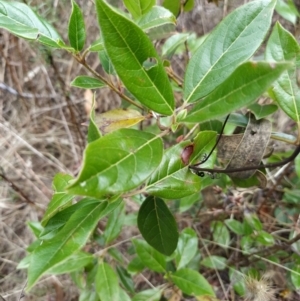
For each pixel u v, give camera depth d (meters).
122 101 0.54
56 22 0.89
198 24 0.80
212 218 0.61
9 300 0.77
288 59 0.31
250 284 0.48
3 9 0.31
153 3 0.36
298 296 0.56
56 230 0.29
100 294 0.45
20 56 0.93
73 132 0.95
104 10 0.21
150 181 0.29
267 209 0.64
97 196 0.19
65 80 0.96
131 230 0.77
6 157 0.91
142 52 0.23
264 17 0.27
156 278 0.70
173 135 0.57
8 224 0.87
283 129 0.69
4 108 1.00
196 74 0.27
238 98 0.21
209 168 0.32
